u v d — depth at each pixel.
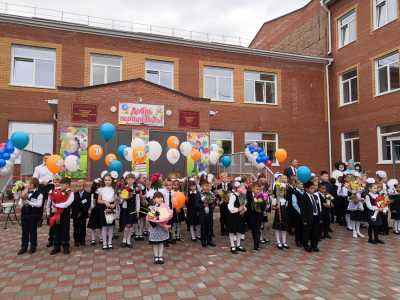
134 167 10.61
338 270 5.39
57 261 5.93
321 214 7.30
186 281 4.85
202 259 6.09
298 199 6.98
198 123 13.47
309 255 6.40
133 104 12.59
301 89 18.11
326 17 18.69
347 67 17.09
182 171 13.00
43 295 4.34
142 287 4.61
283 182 7.41
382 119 14.83
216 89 16.72
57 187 6.57
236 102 16.83
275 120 17.44
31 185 6.62
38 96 13.87
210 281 4.84
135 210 7.26
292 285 4.68
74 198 7.11
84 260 5.99
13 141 7.57
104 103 12.24
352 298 4.21
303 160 17.67
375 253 6.54
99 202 6.94
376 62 15.36
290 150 17.52
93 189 7.36
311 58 18.03
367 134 15.66
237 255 6.40
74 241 7.36
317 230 6.79
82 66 14.41
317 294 4.34
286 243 7.50
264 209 7.11
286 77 17.91
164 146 12.87
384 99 14.76
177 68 15.91
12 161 8.38
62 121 11.71
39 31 13.94
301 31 20.97
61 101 11.78
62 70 14.12
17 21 13.59
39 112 13.84
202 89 16.25
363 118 15.93
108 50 14.84
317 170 17.84
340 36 17.80
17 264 5.75
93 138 12.02
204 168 12.52
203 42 16.19
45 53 14.13
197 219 7.66
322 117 18.31
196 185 7.90
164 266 5.61
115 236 8.19
